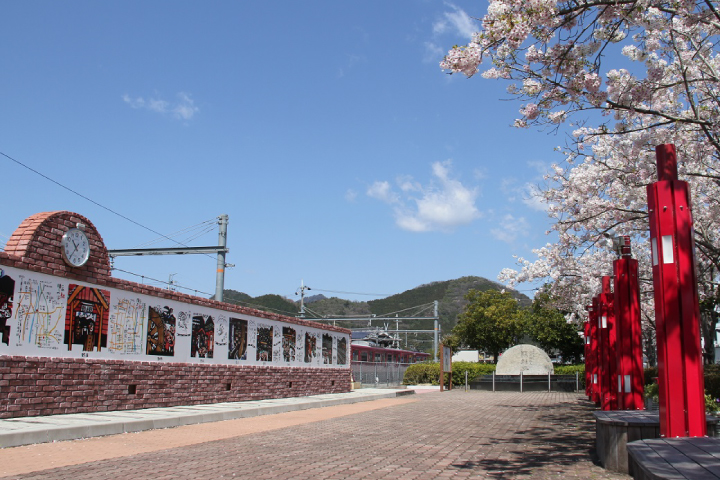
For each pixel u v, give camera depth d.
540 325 45.31
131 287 14.12
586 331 24.67
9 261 10.97
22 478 6.89
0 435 8.76
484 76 9.39
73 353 12.41
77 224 12.57
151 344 14.80
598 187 15.17
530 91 9.28
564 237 18.00
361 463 8.43
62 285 12.21
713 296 17.47
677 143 12.12
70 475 7.14
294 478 7.26
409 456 9.12
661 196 6.93
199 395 16.52
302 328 22.91
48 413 11.67
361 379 33.84
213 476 7.29
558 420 15.22
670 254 6.81
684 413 6.59
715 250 12.23
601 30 8.77
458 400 23.48
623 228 16.11
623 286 10.41
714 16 9.30
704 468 4.66
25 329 11.29
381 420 14.99
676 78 11.68
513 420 15.21
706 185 15.06
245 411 15.13
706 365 18.09
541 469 8.00
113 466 7.80
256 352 19.66
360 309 142.38
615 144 13.67
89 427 10.31
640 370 10.13
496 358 49.12
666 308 6.75
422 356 60.22
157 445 9.84
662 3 8.48
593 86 8.88
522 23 7.88
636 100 9.84
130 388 14.01
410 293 159.88
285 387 21.33
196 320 16.64
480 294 50.06
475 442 10.87
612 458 7.83
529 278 22.38
